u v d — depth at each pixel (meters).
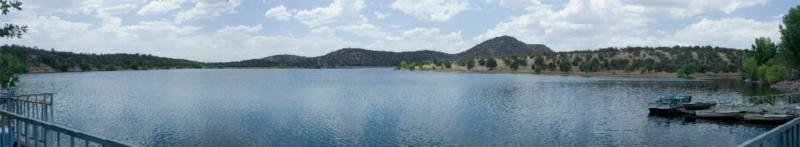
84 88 150.75
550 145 49.12
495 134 56.19
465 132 57.88
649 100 100.38
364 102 103.19
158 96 119.69
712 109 65.50
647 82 174.75
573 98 108.69
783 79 132.00
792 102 76.44
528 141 51.47
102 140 10.05
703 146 47.00
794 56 106.06
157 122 67.00
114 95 121.75
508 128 60.97
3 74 25.14
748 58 157.62
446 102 102.12
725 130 54.84
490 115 76.00
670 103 73.81
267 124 65.25
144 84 178.62
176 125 63.84
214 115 76.25
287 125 64.31
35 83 179.12
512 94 124.06
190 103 99.62
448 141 51.84
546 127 61.66
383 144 50.53
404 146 49.41
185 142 51.47
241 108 88.88
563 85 162.50
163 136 55.19
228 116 74.81
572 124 64.06
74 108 86.06
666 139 50.94
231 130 59.62
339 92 137.12
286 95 124.94
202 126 63.03
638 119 67.00
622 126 60.84
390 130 59.88
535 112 79.94
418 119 71.12
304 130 59.91
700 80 184.12
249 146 49.47
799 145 11.84
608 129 58.84
